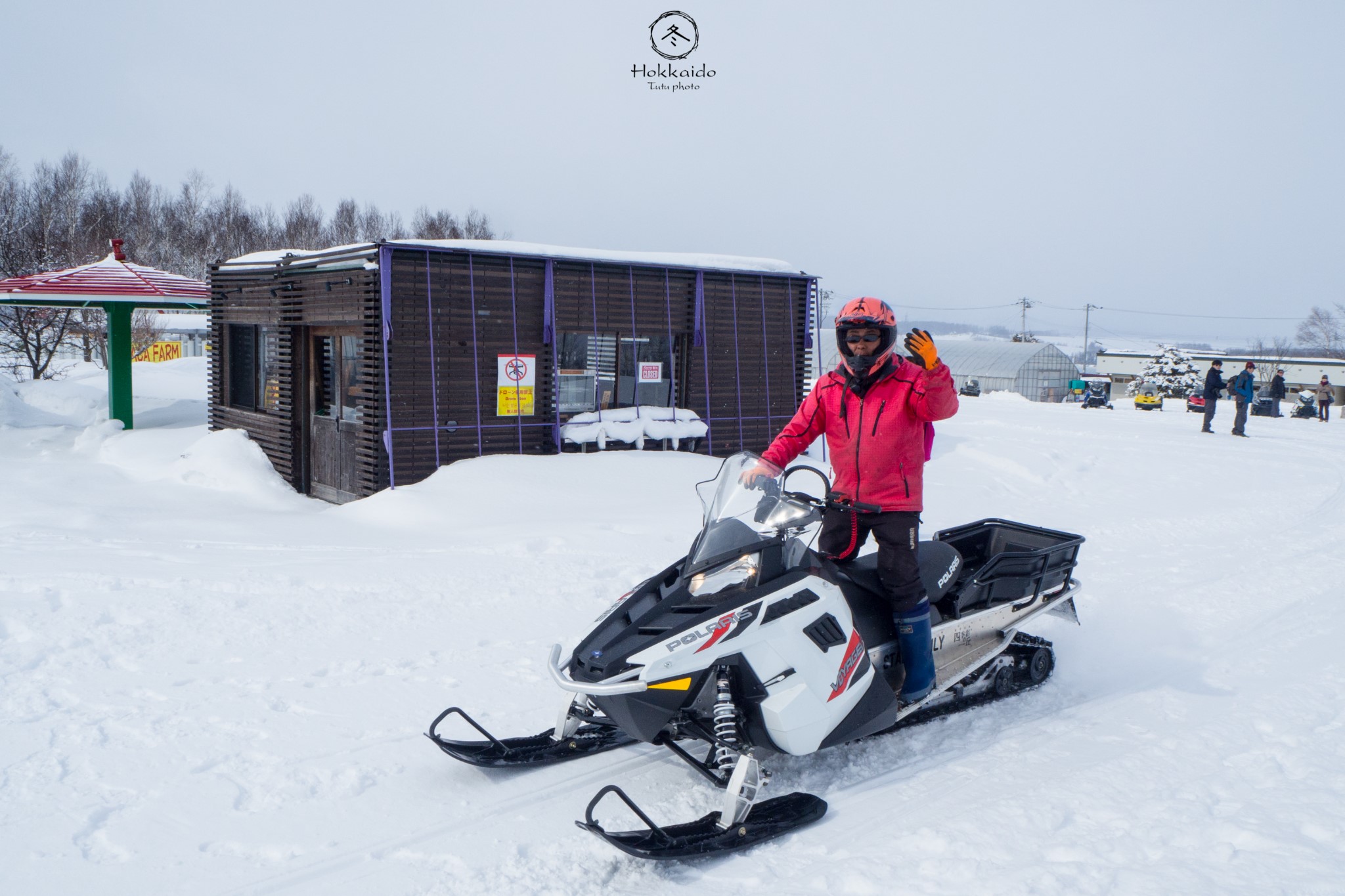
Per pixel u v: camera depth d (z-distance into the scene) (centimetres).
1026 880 278
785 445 399
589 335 1094
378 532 819
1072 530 870
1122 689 469
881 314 367
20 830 304
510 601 589
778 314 1238
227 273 1291
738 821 309
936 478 1118
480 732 376
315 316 1069
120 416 1500
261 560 684
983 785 355
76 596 560
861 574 385
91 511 886
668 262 1142
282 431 1151
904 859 297
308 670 461
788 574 344
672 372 1151
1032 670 471
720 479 372
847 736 355
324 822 318
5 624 506
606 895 280
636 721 311
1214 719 420
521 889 280
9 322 2186
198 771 352
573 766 372
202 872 284
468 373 1003
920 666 377
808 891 281
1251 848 296
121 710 406
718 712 322
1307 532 879
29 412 1677
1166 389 5575
